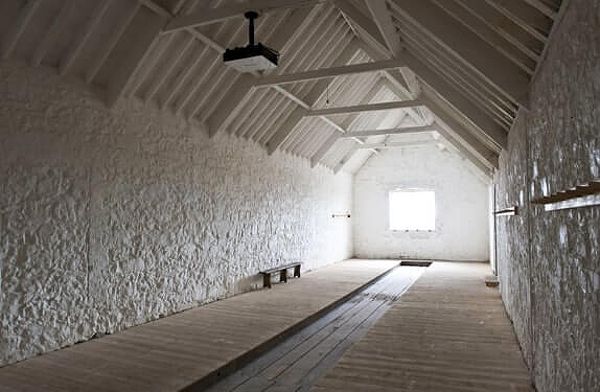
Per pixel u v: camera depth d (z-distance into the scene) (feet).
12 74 13.79
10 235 13.56
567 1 6.84
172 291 20.30
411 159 46.39
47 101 14.82
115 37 15.48
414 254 45.91
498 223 26.84
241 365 14.64
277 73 23.26
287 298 24.32
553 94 8.35
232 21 19.08
